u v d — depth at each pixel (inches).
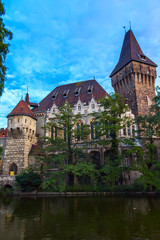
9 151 1889.8
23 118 1919.3
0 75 764.6
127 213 732.0
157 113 1483.8
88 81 2394.2
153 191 1365.7
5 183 1668.3
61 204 981.2
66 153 1551.4
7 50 768.3
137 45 2335.1
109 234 492.1
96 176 1487.5
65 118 1598.2
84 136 1557.6
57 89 2519.7
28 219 666.2
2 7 738.2
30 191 1531.7
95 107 1973.4
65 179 1742.1
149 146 1590.8
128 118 1525.6
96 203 983.6
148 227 548.1
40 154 1847.9
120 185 1460.4
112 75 2454.5
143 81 2132.1
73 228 549.0
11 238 470.6
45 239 460.8
